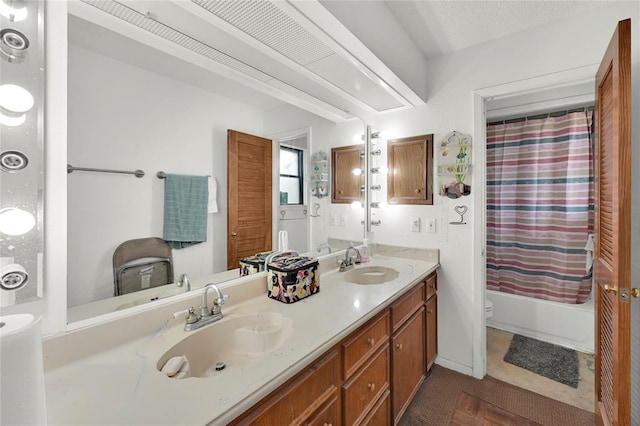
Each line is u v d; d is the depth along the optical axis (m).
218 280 1.34
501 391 1.89
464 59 2.05
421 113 2.22
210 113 1.31
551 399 1.81
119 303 1.00
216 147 1.33
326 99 1.96
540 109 2.62
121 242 1.01
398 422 1.61
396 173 2.35
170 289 1.15
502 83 1.91
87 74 0.91
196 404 0.66
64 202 0.83
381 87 1.86
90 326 0.87
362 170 2.35
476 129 2.00
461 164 2.05
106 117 0.96
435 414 1.69
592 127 2.53
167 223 1.15
